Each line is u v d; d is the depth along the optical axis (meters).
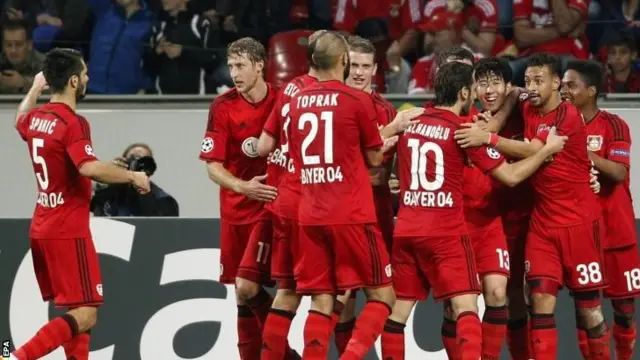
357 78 25.98
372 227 24.28
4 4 35.59
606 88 35.25
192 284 29.34
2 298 29.22
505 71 26.52
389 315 25.05
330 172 23.98
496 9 35.44
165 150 34.72
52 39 35.50
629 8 35.81
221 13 35.88
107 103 35.06
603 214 27.80
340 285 24.36
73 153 25.22
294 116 24.30
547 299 25.81
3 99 34.78
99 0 35.84
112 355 29.06
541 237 26.09
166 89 35.62
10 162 34.47
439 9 35.44
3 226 29.41
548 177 25.81
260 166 26.59
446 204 24.78
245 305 27.16
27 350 24.98
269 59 34.88
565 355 28.98
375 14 35.84
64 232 25.61
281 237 25.33
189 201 34.56
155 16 35.88
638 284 27.94
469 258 24.92
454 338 26.34
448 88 24.81
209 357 29.16
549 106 25.88
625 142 27.34
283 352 25.33
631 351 28.25
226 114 26.16
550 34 35.47
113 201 31.88
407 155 25.03
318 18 36.34
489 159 24.73
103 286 29.25
